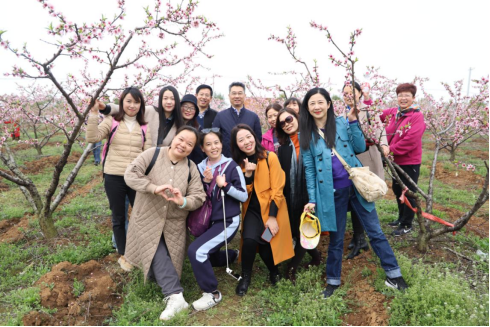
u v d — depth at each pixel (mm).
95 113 3238
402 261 3199
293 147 3277
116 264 3654
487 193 2924
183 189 2939
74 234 4473
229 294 3100
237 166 3082
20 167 9078
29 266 3523
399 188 4188
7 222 5078
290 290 3037
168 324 2596
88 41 2883
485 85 4801
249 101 10883
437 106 8609
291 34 4102
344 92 3549
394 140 4148
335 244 2943
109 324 2633
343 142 2926
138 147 3453
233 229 2977
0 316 2717
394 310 2631
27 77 2998
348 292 2988
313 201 2953
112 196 3434
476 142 12938
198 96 4496
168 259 2932
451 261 3424
